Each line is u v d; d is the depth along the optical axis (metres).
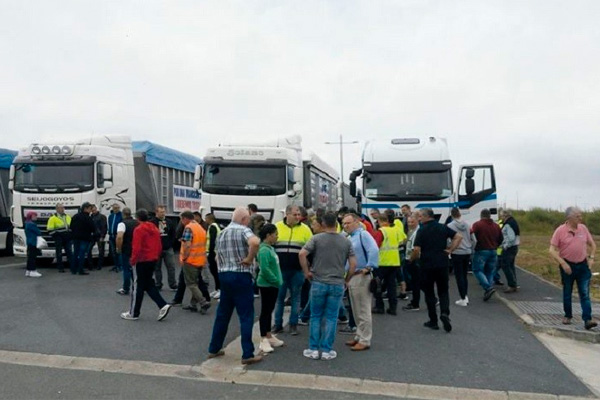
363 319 8.45
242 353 7.87
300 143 18.44
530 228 54.50
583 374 7.67
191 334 9.15
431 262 9.68
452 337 9.32
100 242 17.23
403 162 16.91
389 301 11.10
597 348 9.15
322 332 8.47
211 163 16.92
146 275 10.05
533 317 10.88
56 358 7.71
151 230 10.09
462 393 6.71
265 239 8.31
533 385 7.02
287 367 7.54
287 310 11.27
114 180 18.36
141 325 9.71
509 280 14.35
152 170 20.80
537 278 17.58
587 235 10.07
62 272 16.53
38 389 6.54
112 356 7.86
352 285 8.47
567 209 10.18
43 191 17.17
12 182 17.47
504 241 14.31
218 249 7.84
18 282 14.38
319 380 7.05
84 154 17.50
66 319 10.05
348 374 7.29
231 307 7.85
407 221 14.38
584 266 9.98
